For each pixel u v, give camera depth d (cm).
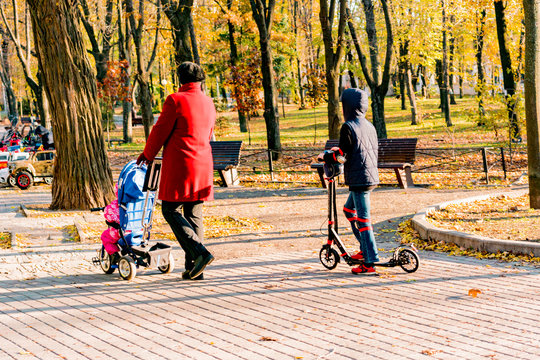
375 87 2205
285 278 639
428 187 1347
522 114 1608
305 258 736
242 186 1544
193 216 659
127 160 2372
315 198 1262
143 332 478
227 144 1595
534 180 971
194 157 629
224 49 4094
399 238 841
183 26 1992
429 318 483
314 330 464
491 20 2705
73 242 905
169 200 629
